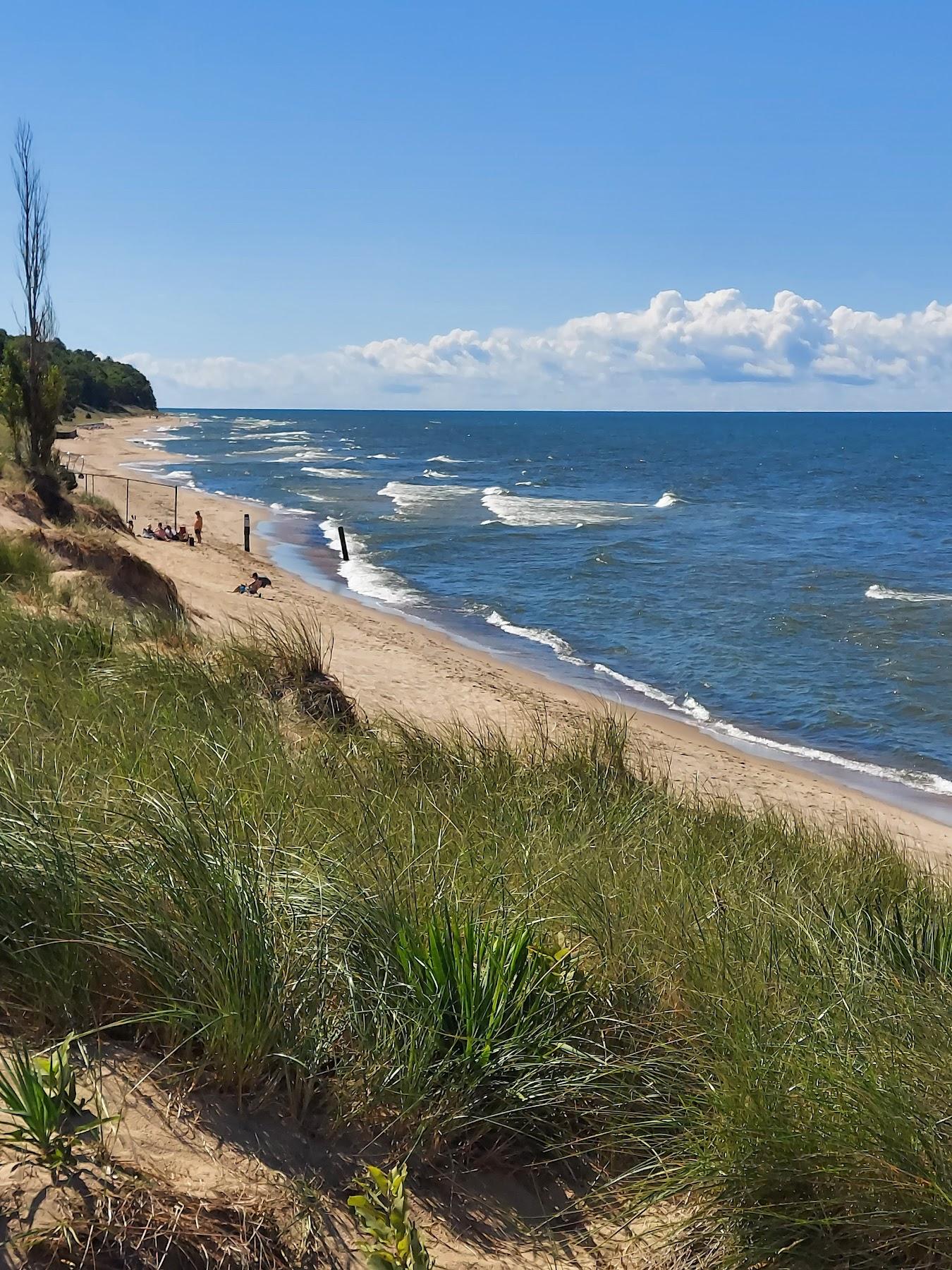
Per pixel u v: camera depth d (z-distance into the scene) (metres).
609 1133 2.81
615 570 33.34
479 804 5.84
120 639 8.98
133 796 3.68
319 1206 2.34
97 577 12.88
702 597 29.00
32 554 12.55
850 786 14.76
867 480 82.75
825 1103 2.53
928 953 4.04
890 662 21.94
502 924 3.30
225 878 3.03
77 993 2.72
